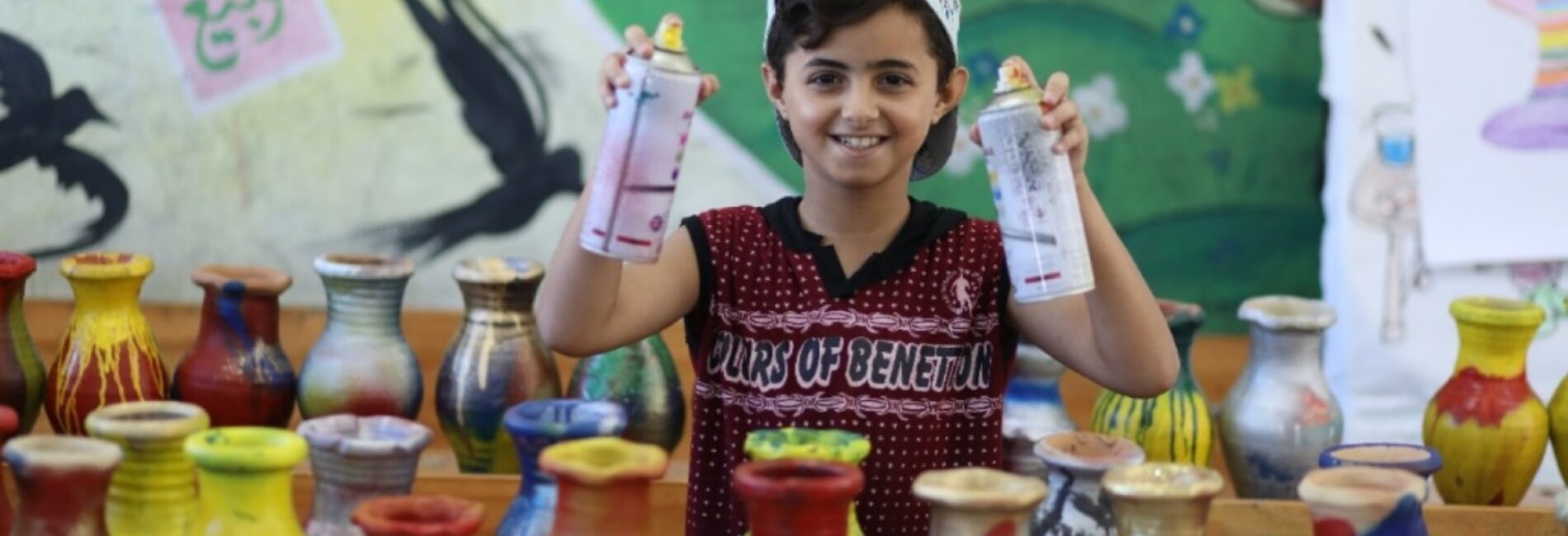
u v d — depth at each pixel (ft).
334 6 8.03
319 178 8.14
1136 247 8.43
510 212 8.21
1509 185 7.91
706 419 4.74
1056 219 3.90
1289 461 6.56
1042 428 6.35
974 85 8.25
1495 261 7.89
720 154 8.24
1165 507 3.80
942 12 4.47
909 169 4.70
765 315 4.67
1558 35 7.88
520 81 8.14
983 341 4.70
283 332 8.15
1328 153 8.18
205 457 3.72
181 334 8.12
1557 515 4.29
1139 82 8.32
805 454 3.91
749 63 8.18
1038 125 3.89
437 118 8.13
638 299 4.54
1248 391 6.73
